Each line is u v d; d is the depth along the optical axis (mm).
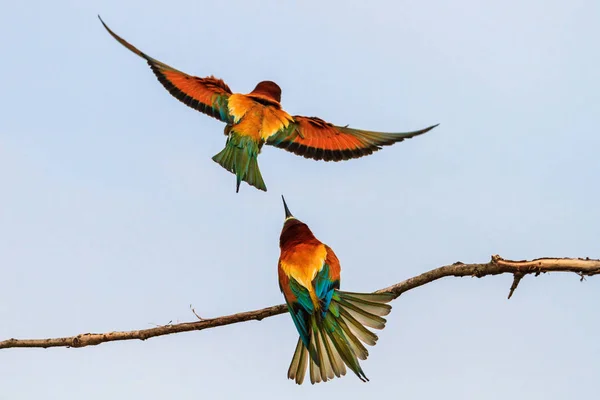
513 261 8742
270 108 10953
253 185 10461
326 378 9602
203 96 10953
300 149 10766
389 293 9594
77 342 9914
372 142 10383
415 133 10008
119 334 9906
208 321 9875
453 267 9148
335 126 10609
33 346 10039
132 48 10273
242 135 10680
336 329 9727
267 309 10062
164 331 9766
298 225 10750
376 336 9570
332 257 10219
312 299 9891
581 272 8516
